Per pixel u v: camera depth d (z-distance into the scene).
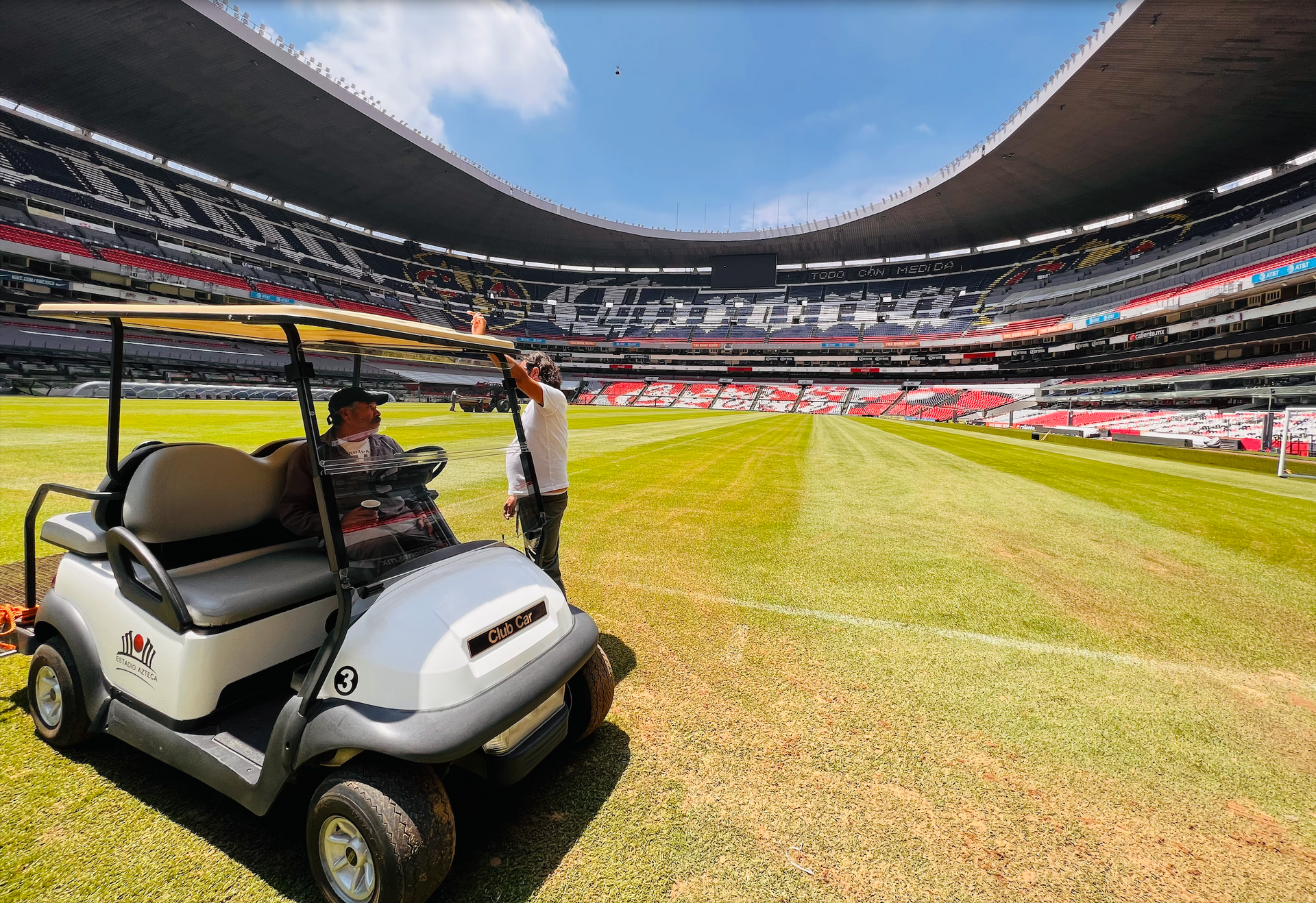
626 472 10.78
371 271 59.31
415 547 2.32
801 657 3.57
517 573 2.29
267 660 2.23
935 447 18.00
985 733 2.83
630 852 2.04
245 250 48.22
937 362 58.47
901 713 2.99
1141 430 32.94
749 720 2.89
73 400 21.02
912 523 7.08
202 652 2.02
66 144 39.94
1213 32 25.20
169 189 45.22
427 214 54.03
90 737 2.42
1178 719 2.99
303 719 1.78
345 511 2.01
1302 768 2.62
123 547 2.15
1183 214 44.25
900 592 4.73
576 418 30.02
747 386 63.97
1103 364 45.53
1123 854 2.10
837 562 5.47
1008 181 42.19
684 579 4.91
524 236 60.81
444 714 1.72
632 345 67.94
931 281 63.56
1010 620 4.20
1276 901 1.91
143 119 36.97
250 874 1.89
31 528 2.73
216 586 2.21
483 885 1.88
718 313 69.69
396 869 1.60
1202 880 2.00
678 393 64.19
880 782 2.46
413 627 1.85
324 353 2.06
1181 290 38.06
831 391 60.22
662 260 69.44
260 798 1.82
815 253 64.56
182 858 1.94
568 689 2.52
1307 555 6.00
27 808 2.10
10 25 28.17
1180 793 2.44
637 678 3.28
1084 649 3.77
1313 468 15.93
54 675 2.38
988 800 2.37
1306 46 25.50
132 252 39.16
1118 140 35.06
